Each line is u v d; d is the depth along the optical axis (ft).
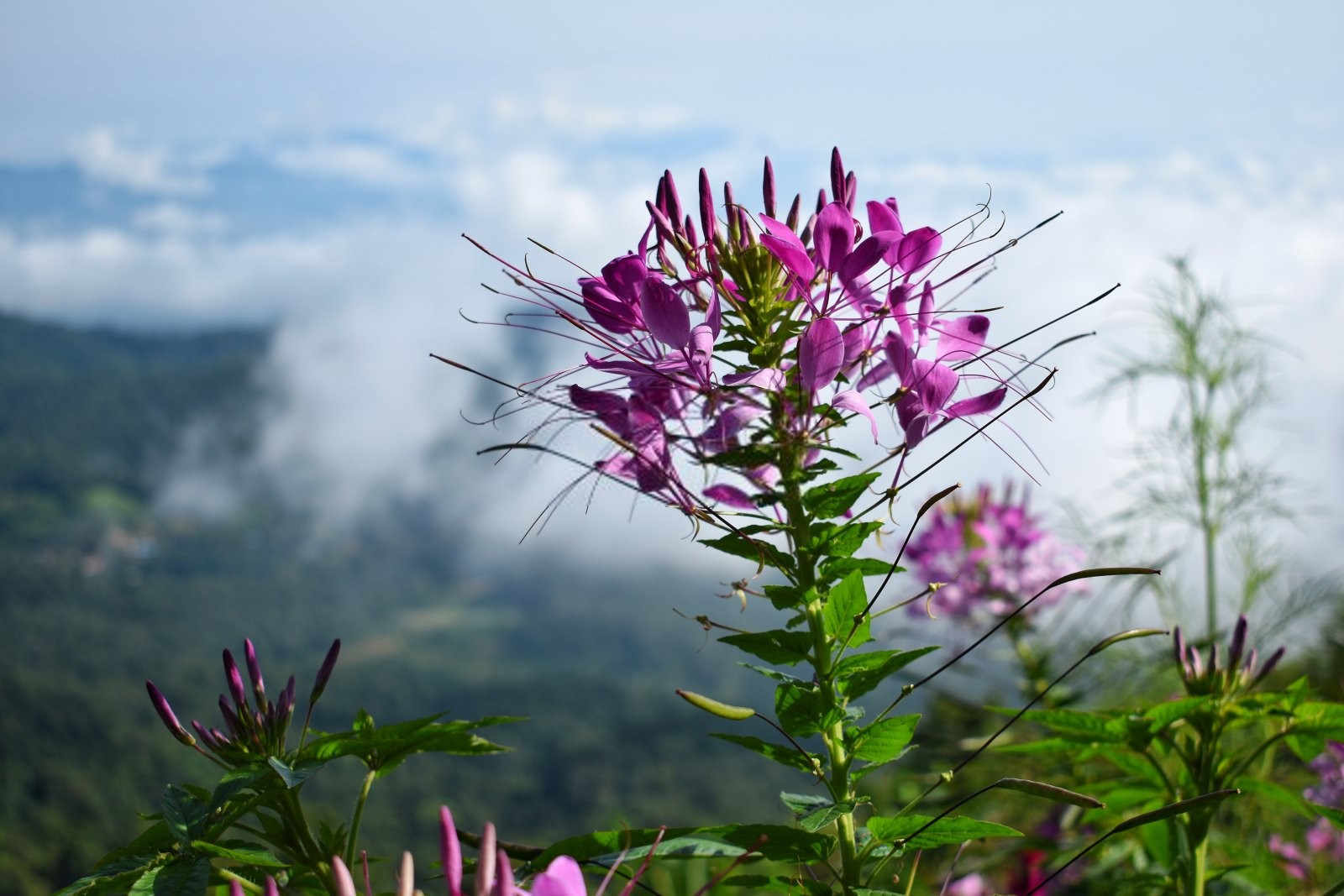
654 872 8.39
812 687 6.57
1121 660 14.96
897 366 6.82
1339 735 8.09
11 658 607.78
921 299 7.13
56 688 453.58
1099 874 12.00
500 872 4.46
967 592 17.40
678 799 386.73
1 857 308.40
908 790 15.31
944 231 6.93
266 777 6.53
